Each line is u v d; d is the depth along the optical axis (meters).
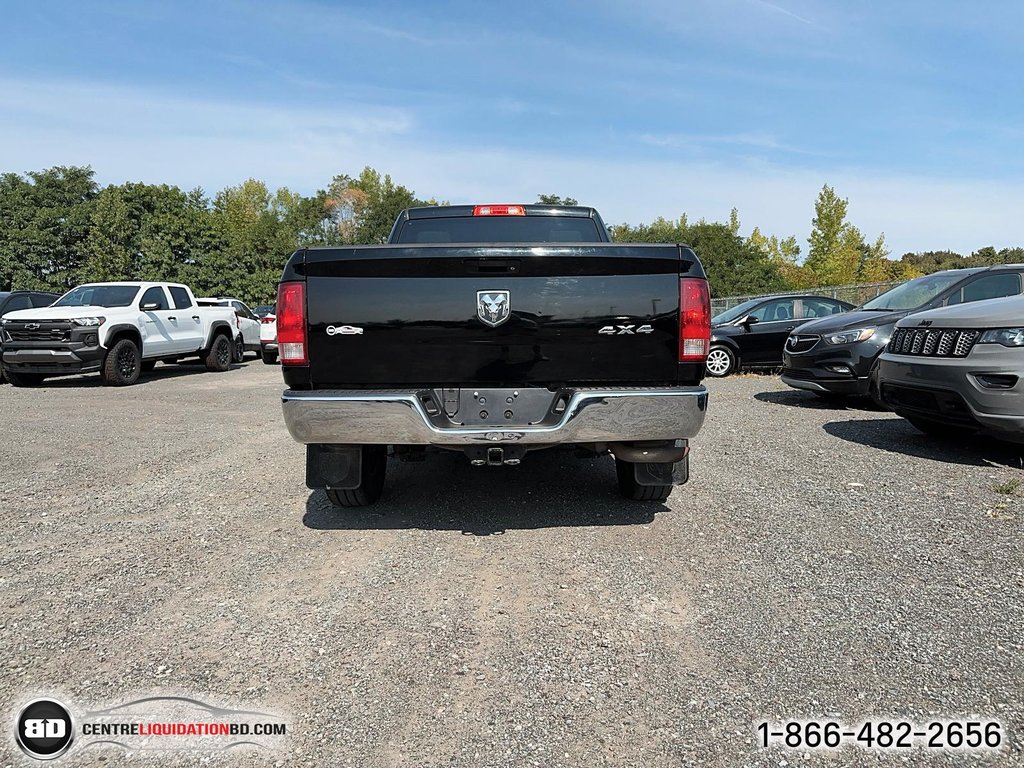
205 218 46.19
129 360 11.73
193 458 5.62
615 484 4.66
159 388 11.19
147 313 12.34
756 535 3.58
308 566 3.25
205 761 1.88
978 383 4.83
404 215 4.94
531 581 3.05
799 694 2.15
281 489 4.63
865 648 2.42
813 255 39.50
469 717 2.05
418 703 2.13
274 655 2.43
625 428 3.30
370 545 3.53
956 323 5.11
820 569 3.11
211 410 8.46
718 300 25.81
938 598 2.79
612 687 2.20
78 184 51.88
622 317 3.32
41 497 4.46
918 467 4.96
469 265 3.26
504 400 3.38
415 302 3.27
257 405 8.95
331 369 3.31
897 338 5.74
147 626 2.65
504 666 2.34
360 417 3.26
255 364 17.23
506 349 3.31
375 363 3.30
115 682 2.26
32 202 49.34
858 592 2.87
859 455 5.38
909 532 3.57
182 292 13.83
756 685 2.20
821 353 7.79
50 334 10.95
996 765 1.81
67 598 2.90
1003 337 4.75
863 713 2.05
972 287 7.29
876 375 6.00
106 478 4.96
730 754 1.88
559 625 2.63
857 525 3.70
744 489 4.44
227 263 45.94
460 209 4.91
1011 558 3.19
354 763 1.86
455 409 3.38
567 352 3.32
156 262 43.06
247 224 64.38
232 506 4.24
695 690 2.18
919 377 5.31
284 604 2.83
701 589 2.93
